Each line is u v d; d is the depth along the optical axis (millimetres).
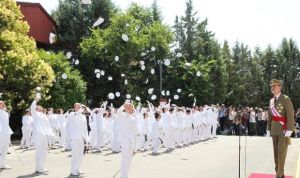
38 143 14414
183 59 53656
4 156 15500
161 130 21875
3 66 27406
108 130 22609
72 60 43750
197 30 60219
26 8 43281
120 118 12828
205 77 51781
